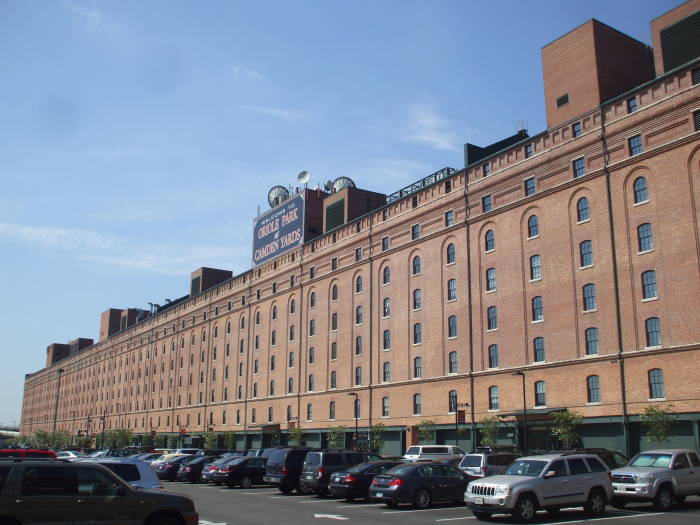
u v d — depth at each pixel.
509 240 49.97
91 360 151.00
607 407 40.75
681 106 39.34
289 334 78.81
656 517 22.83
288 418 76.00
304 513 24.77
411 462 27.98
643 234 40.59
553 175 47.09
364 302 65.88
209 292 101.94
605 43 46.88
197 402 100.25
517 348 47.81
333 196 76.38
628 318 40.53
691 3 42.16
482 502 22.22
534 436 45.91
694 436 36.22
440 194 57.91
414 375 57.72
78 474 15.85
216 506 27.50
